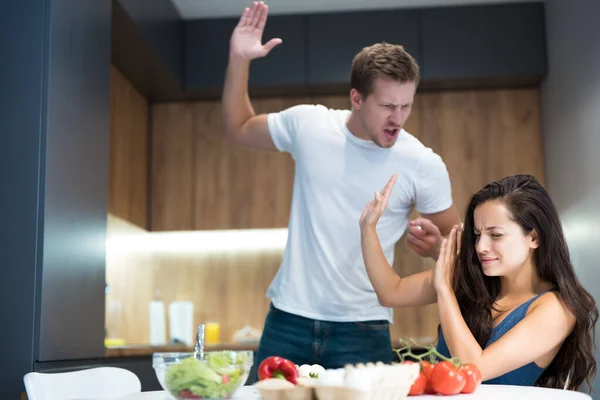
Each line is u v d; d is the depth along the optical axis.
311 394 1.37
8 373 2.70
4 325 2.73
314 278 2.51
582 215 4.23
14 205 2.78
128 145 4.89
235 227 5.20
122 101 4.80
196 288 5.34
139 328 5.31
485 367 1.86
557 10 4.64
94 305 3.16
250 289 5.31
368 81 2.39
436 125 5.18
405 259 5.10
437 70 5.00
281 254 5.34
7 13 2.90
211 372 1.48
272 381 1.38
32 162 2.80
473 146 5.14
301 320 2.50
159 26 4.58
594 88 3.89
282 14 5.11
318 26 5.09
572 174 4.41
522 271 2.10
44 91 2.84
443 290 1.97
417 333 5.04
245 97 2.79
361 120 2.46
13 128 2.83
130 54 4.50
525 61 4.96
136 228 5.05
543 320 1.94
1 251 2.77
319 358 2.50
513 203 2.03
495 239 2.03
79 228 3.04
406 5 5.06
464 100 5.19
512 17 5.01
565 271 2.04
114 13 3.91
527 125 5.14
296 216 2.58
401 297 2.21
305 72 5.04
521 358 1.89
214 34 5.16
